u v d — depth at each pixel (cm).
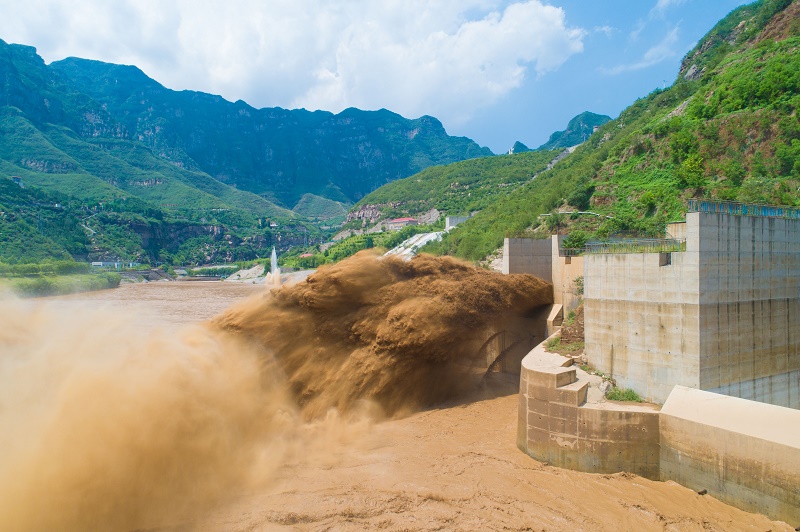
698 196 5866
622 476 2148
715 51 10788
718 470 1939
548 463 2308
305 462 2333
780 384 2586
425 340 3086
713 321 2286
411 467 2273
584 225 6638
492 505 1916
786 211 2645
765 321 2512
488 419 2998
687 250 2277
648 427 2152
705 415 2030
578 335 3086
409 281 3259
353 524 1762
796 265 2686
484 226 9881
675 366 2311
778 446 1769
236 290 14162
